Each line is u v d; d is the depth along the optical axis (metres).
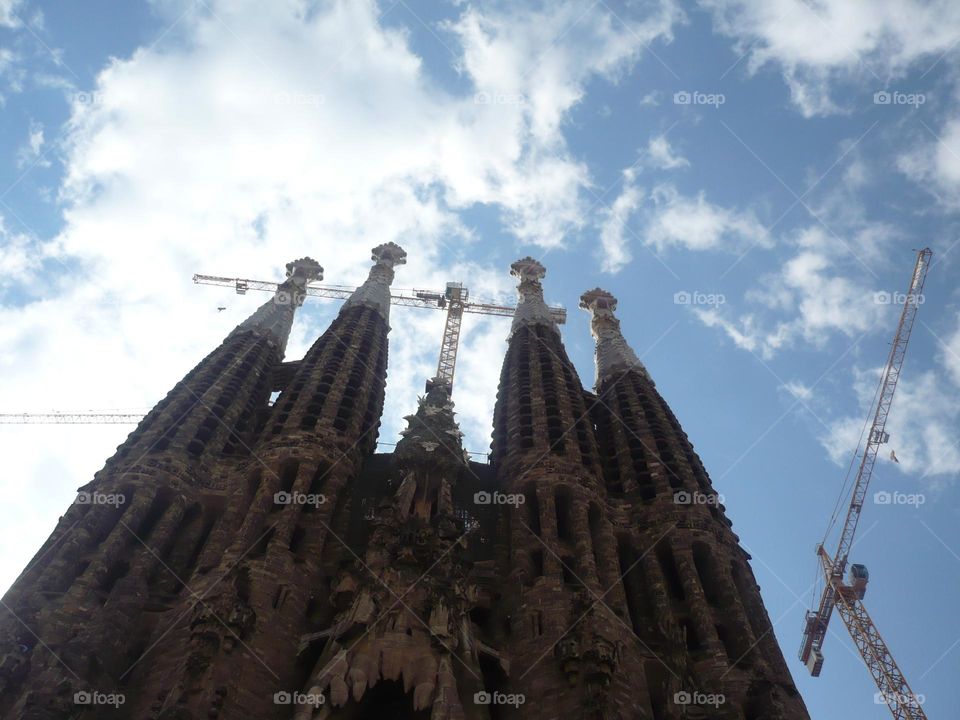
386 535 50.47
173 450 60.75
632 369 84.81
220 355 76.56
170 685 41.62
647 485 65.25
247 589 48.81
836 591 105.06
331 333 83.81
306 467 61.12
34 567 50.28
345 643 43.22
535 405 73.00
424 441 60.22
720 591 54.47
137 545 53.56
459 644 44.59
